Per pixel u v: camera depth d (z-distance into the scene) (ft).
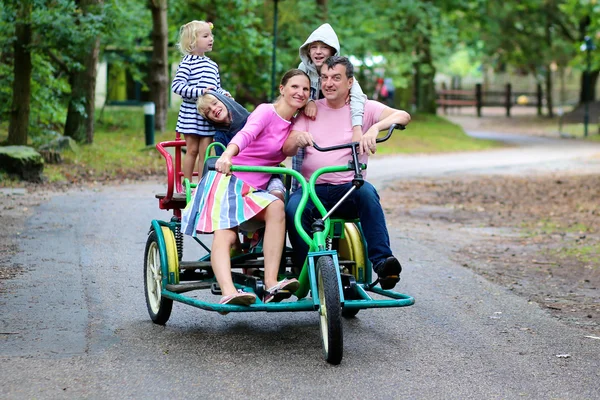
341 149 19.24
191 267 19.65
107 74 86.99
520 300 23.77
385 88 140.97
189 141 23.70
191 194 19.88
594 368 17.51
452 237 35.86
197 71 23.52
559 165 77.15
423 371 17.12
